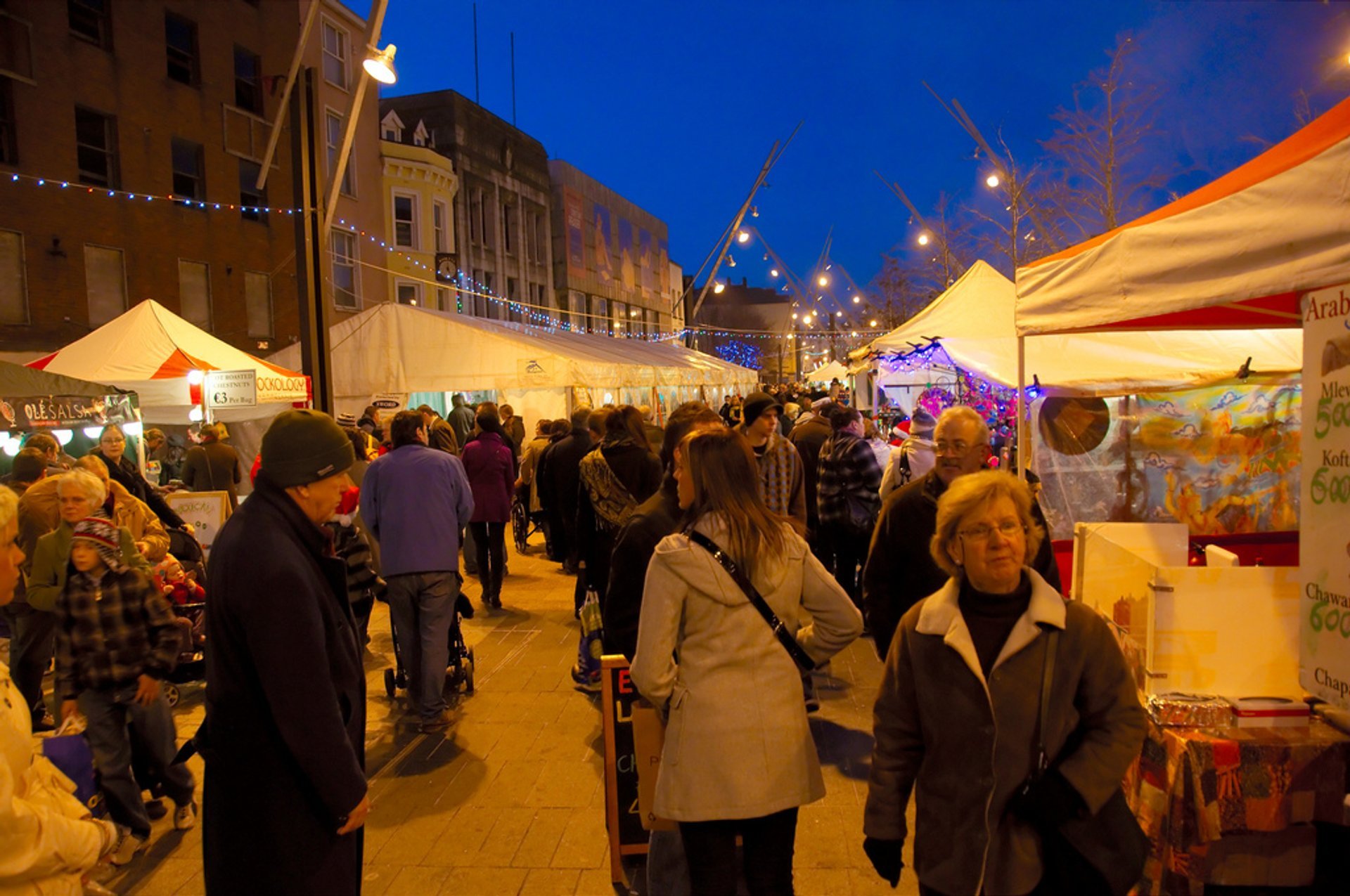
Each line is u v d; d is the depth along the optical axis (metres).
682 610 2.56
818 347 50.31
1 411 7.48
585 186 44.44
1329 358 2.48
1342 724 2.89
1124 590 3.24
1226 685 3.01
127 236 18.69
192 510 7.87
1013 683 2.10
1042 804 2.05
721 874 2.45
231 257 21.39
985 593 2.20
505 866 3.60
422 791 4.32
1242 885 2.90
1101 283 3.62
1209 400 5.29
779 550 2.55
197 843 3.94
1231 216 2.89
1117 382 5.73
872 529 6.62
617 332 48.75
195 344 11.56
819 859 3.53
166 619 3.81
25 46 16.69
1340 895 2.93
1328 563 2.45
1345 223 2.41
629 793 3.46
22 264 16.59
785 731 2.48
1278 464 5.20
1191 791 2.84
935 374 13.89
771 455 5.54
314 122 9.05
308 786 2.27
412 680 5.32
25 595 5.32
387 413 15.48
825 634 2.59
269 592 2.18
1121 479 5.39
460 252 32.09
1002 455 8.41
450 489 5.29
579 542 5.61
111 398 8.64
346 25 25.59
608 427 5.53
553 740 4.94
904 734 2.28
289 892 2.24
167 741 3.99
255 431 14.96
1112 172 14.52
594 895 3.37
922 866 2.19
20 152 16.56
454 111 32.12
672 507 3.64
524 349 16.31
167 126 19.72
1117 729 2.10
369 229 26.36
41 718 5.47
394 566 5.14
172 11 19.86
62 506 3.89
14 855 1.86
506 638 7.13
